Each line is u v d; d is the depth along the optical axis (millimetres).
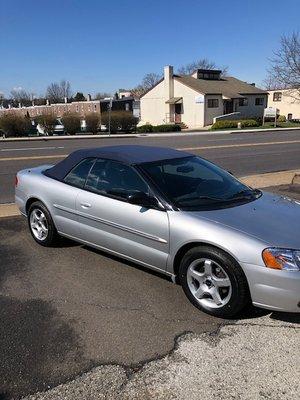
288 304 3523
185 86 52656
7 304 4121
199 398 2852
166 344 3455
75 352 3350
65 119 41562
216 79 58406
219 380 3018
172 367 3166
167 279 4656
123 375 3082
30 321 3799
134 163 4703
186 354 3322
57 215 5395
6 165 14391
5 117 38562
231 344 3447
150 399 2848
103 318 3855
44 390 2936
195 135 35469
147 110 58062
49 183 5496
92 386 2973
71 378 3055
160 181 4473
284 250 3555
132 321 3803
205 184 4672
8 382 3016
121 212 4523
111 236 4703
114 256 5141
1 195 9453
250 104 57188
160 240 4188
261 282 3568
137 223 4371
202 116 51469
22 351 3361
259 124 50406
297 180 10875
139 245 4418
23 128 38750
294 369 3127
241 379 3023
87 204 4914
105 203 4707
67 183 5316
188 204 4234
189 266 4000
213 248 3807
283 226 3912
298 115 63781
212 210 4172
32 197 5727
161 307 4055
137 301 4168
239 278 3658
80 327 3705
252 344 3441
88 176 5109
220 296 3838
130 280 4637
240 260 3627
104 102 66750
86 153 5344
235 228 3809
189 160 5152
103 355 3312
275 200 4703
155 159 4879
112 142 27297
